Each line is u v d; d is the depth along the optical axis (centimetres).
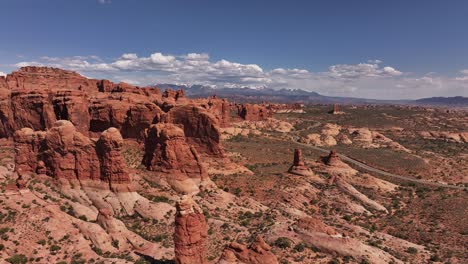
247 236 7162
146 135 10262
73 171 8012
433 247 8419
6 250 5469
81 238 6072
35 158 8312
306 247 6556
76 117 11144
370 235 8462
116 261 5619
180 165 9356
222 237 7056
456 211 11075
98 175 7981
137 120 11319
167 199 8538
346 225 8881
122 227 6725
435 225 10012
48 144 8112
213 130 11712
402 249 7919
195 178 9431
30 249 5584
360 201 11488
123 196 7856
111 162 7862
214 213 8388
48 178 8106
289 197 10500
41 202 6619
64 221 6316
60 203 7369
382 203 11844
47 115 11050
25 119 11244
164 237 6956
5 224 5894
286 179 11838
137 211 7719
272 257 5338
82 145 8006
